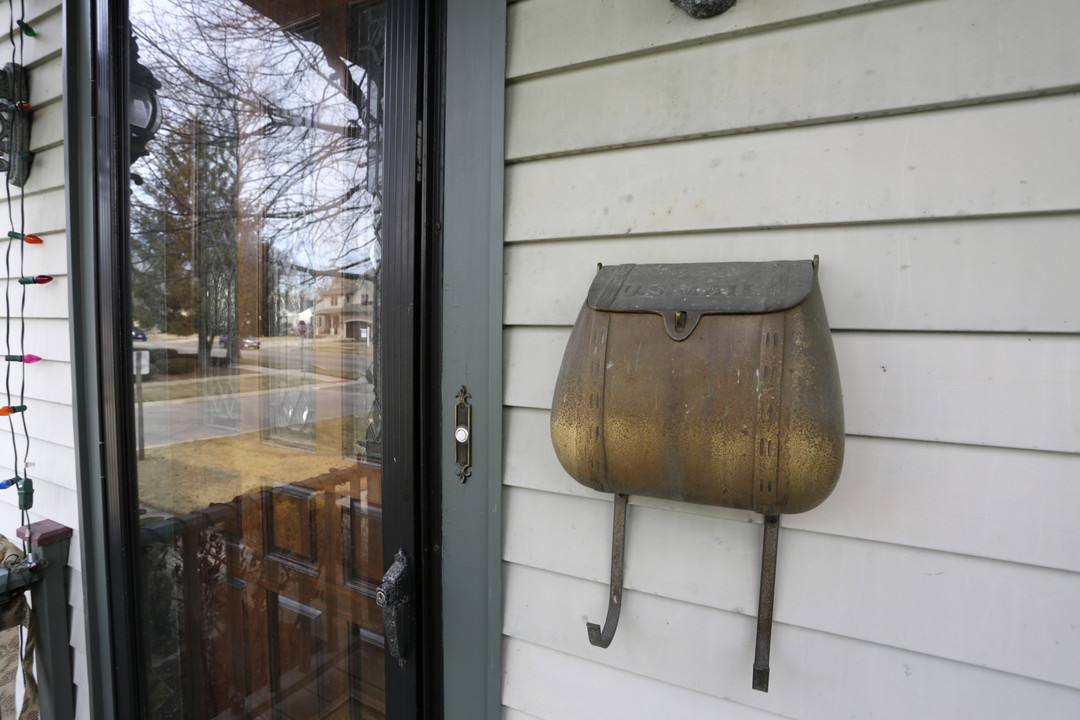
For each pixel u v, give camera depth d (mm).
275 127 1213
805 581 758
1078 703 636
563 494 914
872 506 719
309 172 1171
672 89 810
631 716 875
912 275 688
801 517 756
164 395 1364
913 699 710
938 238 677
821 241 732
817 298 646
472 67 949
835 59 714
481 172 948
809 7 717
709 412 621
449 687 1019
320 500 1199
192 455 1359
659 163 823
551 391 908
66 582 1680
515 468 948
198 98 1295
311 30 1143
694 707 833
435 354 998
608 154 860
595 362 689
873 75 696
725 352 624
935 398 684
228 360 1299
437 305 993
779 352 603
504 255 946
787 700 773
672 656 838
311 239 1175
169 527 1400
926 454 692
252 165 1249
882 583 720
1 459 1933
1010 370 651
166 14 1308
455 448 986
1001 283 649
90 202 1411
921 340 688
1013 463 654
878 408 709
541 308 913
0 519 1952
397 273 1001
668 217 816
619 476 689
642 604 858
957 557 685
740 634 794
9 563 1578
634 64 837
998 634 668
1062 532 635
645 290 700
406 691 1032
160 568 1418
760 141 760
